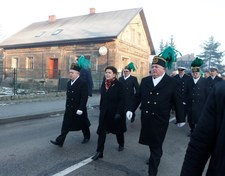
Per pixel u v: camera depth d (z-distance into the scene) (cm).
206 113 188
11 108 1192
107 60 2527
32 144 681
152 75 507
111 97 585
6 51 3284
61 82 1939
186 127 1012
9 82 1873
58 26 3250
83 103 643
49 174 488
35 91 1694
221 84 188
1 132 808
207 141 186
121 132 627
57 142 649
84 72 1179
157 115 486
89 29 2775
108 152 642
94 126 945
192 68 880
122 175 500
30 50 3069
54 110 1194
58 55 2823
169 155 650
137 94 530
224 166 171
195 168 190
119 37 2584
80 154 614
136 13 2892
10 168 511
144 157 615
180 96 502
